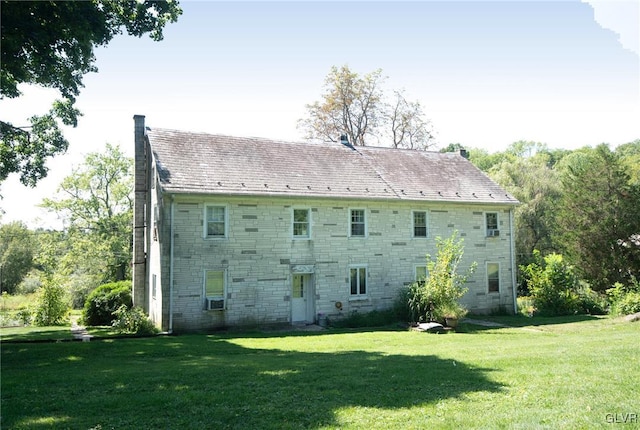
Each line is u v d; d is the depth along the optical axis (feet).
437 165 86.84
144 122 73.77
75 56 44.27
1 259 169.48
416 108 131.23
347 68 124.26
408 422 18.43
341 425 18.28
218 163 64.59
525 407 19.83
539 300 79.97
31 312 84.58
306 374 27.66
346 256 68.28
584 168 92.79
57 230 133.39
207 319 58.34
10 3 36.91
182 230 57.72
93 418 19.61
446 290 62.13
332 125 126.00
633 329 52.85
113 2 46.62
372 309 69.46
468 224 79.30
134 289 71.72
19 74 43.21
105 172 133.08
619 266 83.05
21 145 63.21
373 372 28.17
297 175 68.39
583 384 23.39
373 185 72.64
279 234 63.67
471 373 27.17
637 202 83.20
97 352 40.65
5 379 27.96
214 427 18.42
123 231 130.00
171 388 24.53
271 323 62.03
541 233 118.21
